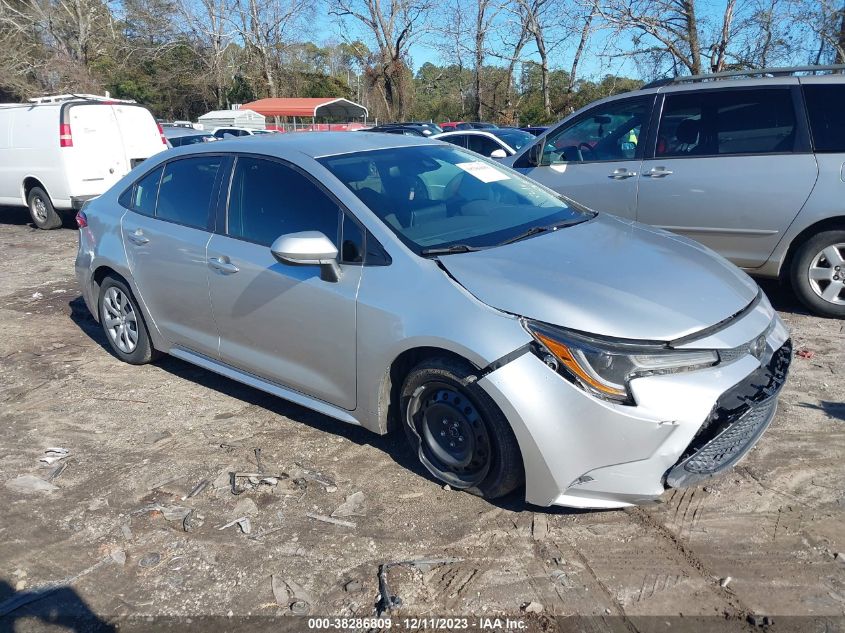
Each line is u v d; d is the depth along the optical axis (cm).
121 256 480
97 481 362
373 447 383
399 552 296
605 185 627
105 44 4794
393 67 3719
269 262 380
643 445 279
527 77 3606
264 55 4584
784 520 303
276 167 396
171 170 462
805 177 535
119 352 520
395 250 337
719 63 1841
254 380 414
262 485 350
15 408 454
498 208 397
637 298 301
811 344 500
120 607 273
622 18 1920
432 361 318
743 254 575
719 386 284
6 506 342
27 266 870
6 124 1138
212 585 282
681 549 290
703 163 577
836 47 1641
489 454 311
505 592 271
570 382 282
